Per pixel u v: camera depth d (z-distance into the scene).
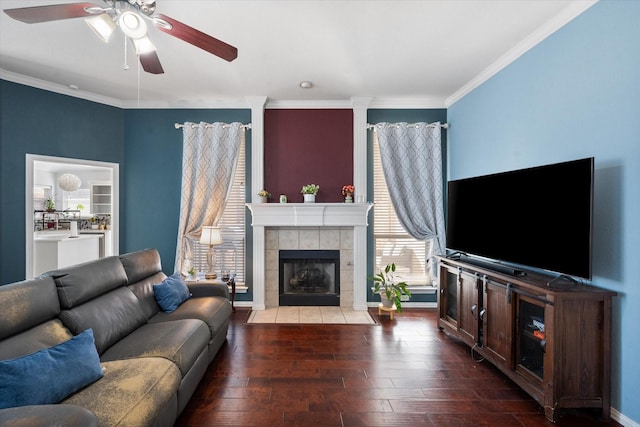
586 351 2.14
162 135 4.64
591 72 2.33
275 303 4.72
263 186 4.62
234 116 4.68
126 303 2.55
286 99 4.60
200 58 3.33
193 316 2.85
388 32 2.85
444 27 2.77
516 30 2.81
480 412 2.26
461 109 4.25
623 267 2.11
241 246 4.74
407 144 4.54
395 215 4.71
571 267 2.22
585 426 2.10
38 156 3.93
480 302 2.96
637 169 2.02
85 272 2.30
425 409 2.29
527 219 2.61
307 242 4.73
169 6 2.45
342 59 3.36
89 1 2.39
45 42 3.03
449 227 3.78
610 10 2.18
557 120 2.65
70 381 1.59
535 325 2.40
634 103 2.03
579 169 2.18
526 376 2.40
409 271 4.71
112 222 4.56
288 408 2.29
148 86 4.09
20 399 1.41
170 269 4.64
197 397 2.41
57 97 4.08
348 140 4.69
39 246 5.05
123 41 2.98
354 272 4.62
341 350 3.24
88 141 4.32
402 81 3.94
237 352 3.18
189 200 4.55
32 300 1.84
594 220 2.31
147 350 2.13
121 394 1.62
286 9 2.51
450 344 3.39
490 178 3.07
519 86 3.12
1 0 2.38
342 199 4.69
